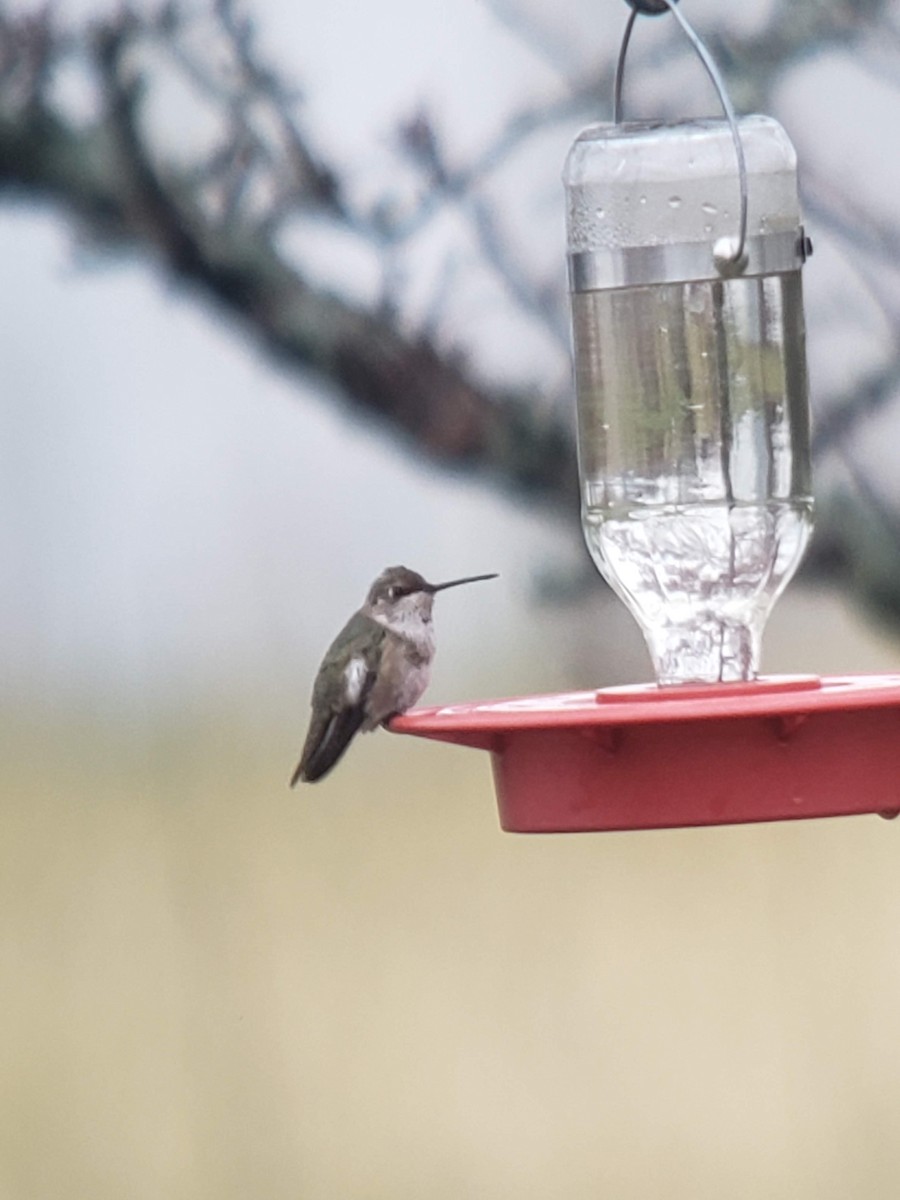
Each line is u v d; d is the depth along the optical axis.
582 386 6.59
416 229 8.06
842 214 7.89
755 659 6.54
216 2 7.88
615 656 9.62
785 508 6.47
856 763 5.74
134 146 7.93
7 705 11.43
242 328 8.30
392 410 8.34
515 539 9.34
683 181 6.43
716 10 7.91
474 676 10.23
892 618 8.02
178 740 11.34
